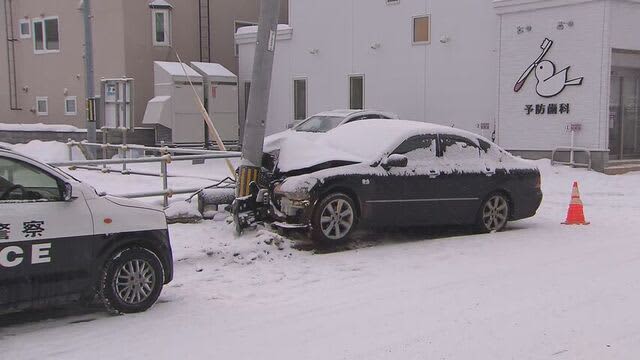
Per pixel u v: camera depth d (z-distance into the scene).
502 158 10.96
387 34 21.62
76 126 25.86
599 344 5.61
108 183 14.25
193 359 5.32
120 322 6.28
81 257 6.14
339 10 22.73
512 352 5.44
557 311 6.54
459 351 5.46
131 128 19.61
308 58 23.72
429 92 20.81
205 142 23.02
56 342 5.72
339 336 5.87
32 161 6.04
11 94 27.84
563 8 17.78
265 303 6.91
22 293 5.82
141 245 6.64
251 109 9.70
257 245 8.91
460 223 10.43
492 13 19.23
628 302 6.84
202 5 25.73
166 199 10.55
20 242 5.79
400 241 10.15
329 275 8.05
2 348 5.56
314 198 9.13
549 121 18.23
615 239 10.25
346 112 18.11
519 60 18.67
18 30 27.38
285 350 5.52
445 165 10.21
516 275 7.99
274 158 10.09
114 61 23.97
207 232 9.49
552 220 12.09
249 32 24.73
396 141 9.94
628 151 19.31
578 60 17.64
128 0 23.62
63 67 26.02
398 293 7.25
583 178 16.81
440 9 20.31
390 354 5.41
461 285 7.56
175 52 24.98
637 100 19.36
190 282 7.69
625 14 17.59
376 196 9.56
